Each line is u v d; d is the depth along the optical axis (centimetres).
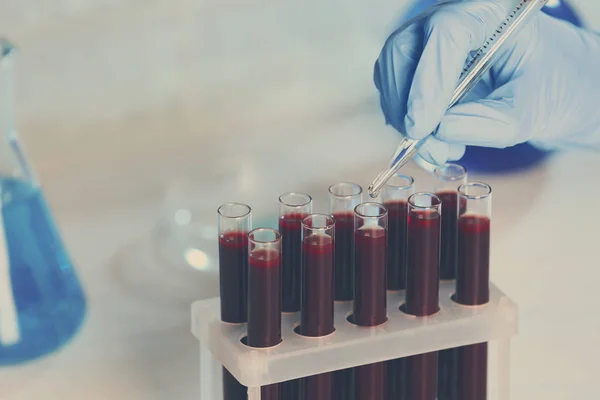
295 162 100
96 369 90
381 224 78
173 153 98
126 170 98
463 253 81
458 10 90
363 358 79
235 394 80
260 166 100
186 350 92
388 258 83
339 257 82
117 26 95
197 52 97
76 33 95
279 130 100
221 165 99
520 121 95
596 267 99
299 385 80
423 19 91
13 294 89
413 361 81
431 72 87
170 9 96
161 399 88
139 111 97
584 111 101
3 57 88
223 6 96
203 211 99
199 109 98
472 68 86
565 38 100
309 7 98
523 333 95
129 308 94
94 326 93
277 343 78
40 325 90
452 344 80
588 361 93
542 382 91
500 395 84
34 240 90
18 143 90
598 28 103
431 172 101
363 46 99
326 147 100
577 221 102
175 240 99
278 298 77
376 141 101
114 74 96
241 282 80
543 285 98
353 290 82
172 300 95
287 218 81
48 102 96
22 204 89
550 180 103
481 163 102
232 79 98
